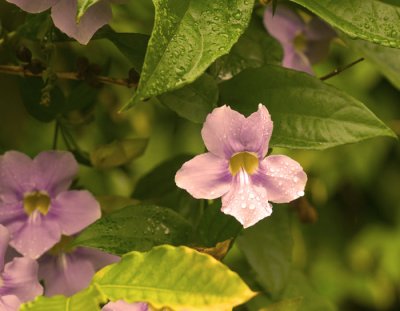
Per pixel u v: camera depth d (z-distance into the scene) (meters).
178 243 0.81
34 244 0.84
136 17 1.05
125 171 1.22
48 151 0.85
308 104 0.79
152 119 1.40
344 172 1.73
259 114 0.78
